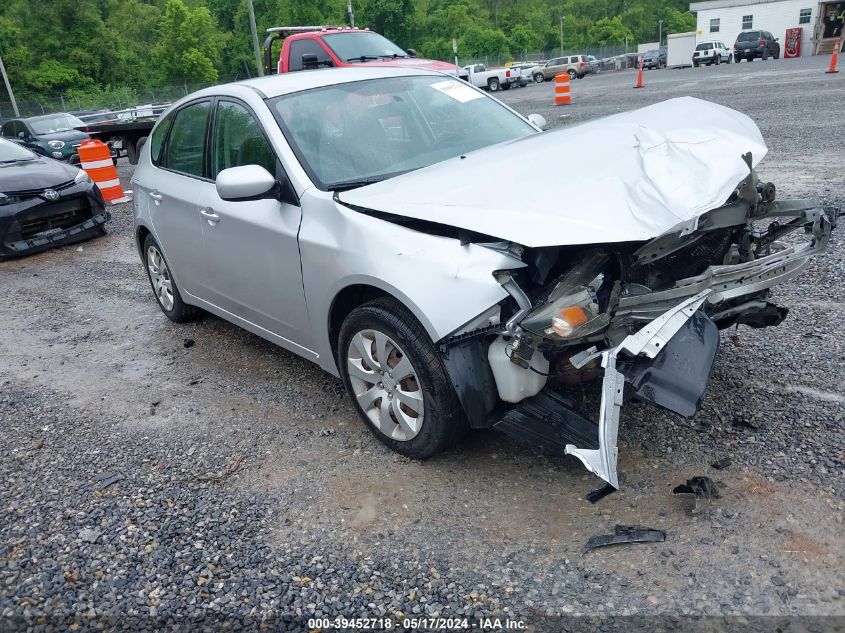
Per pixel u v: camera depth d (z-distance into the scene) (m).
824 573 2.33
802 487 2.74
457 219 2.77
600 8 104.25
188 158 4.54
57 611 2.53
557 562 2.52
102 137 14.30
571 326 2.55
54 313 6.21
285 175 3.55
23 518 3.12
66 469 3.52
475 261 2.70
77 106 52.81
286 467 3.33
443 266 2.75
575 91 26.61
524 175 2.98
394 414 3.18
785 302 4.56
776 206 3.04
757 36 38.28
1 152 9.25
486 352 2.76
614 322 2.67
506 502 2.88
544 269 2.71
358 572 2.59
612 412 2.44
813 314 4.32
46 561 2.80
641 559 2.48
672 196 2.78
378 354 3.13
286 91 3.96
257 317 4.07
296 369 4.43
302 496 3.09
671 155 3.07
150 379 4.54
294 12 58.34
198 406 4.07
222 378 4.42
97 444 3.75
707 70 31.08
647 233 2.49
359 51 11.77
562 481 2.96
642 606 2.29
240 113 3.99
